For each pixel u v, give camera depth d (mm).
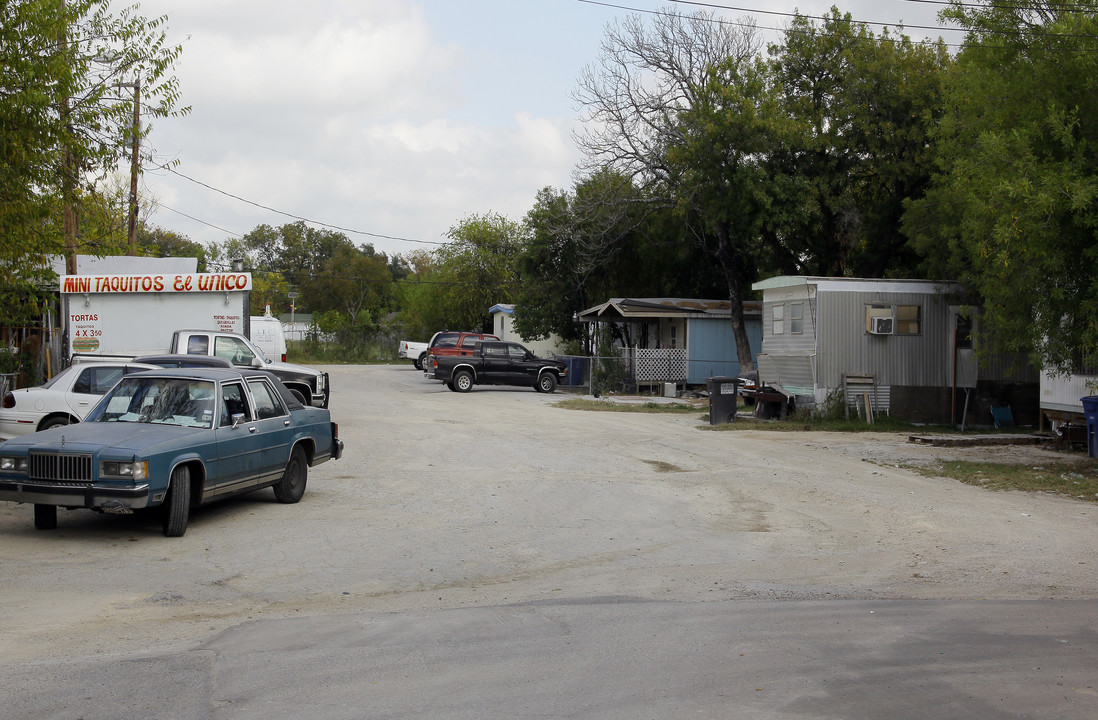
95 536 9570
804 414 23203
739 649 5871
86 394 13883
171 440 9422
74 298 20141
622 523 10875
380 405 26203
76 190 13195
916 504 12133
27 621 6555
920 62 27125
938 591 7746
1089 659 5680
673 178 31641
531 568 8664
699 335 33812
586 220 35750
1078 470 15094
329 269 81625
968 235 16016
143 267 25000
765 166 28312
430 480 13711
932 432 21734
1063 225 13508
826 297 23047
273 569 8375
